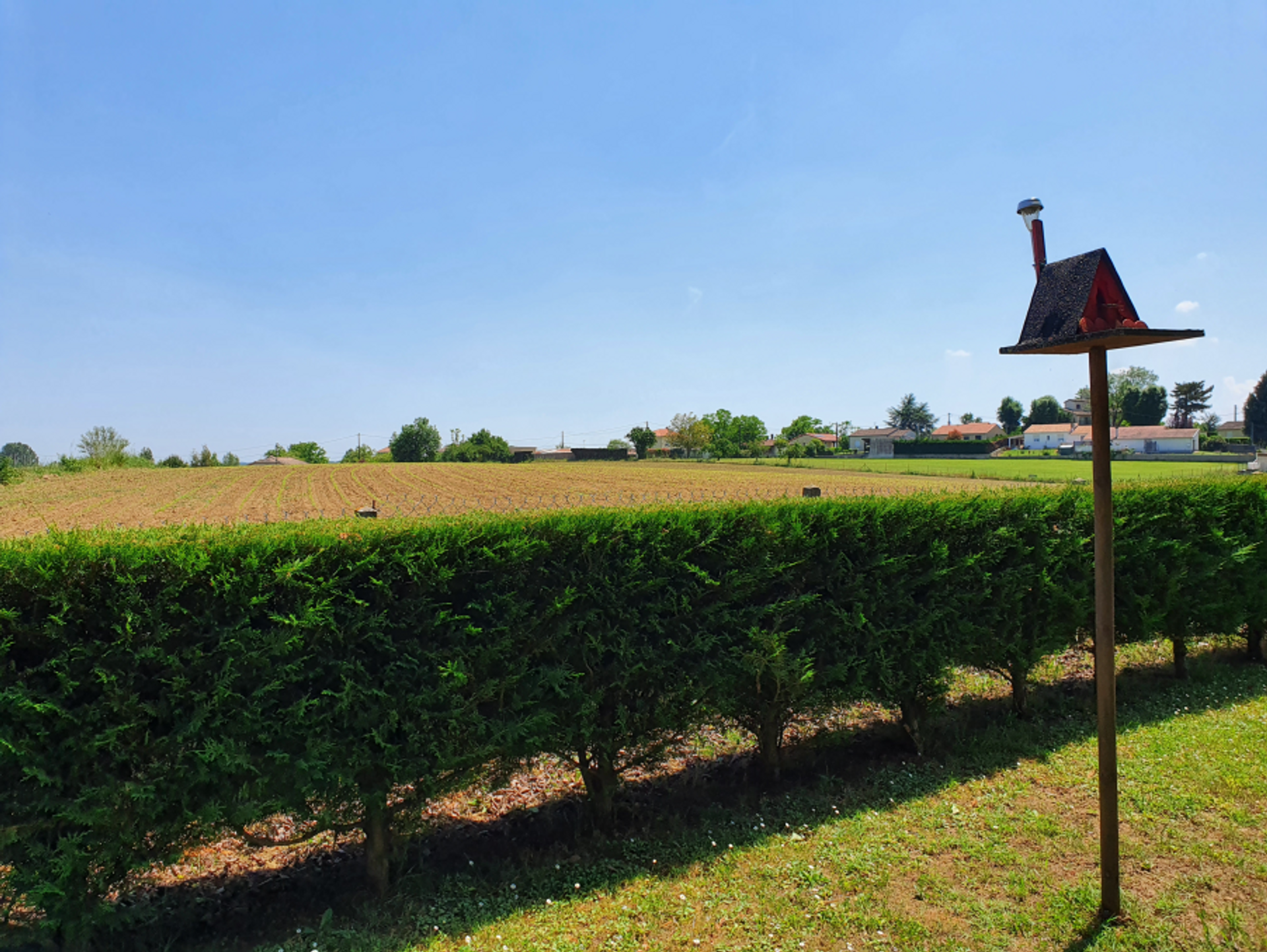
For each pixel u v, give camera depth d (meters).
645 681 5.23
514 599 4.78
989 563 6.75
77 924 3.78
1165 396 120.81
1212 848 4.57
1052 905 4.06
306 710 4.17
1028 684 8.34
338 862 4.98
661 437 170.75
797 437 154.88
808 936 3.88
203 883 4.76
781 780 6.05
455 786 4.61
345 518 5.32
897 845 4.80
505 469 74.25
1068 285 3.83
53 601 3.71
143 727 3.90
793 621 5.74
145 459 73.00
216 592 4.02
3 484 44.06
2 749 3.59
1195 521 8.37
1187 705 7.48
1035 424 146.88
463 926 4.11
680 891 4.39
